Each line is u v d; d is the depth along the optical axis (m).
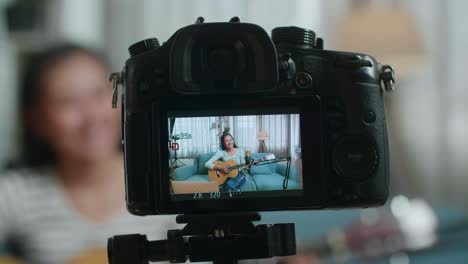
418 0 3.95
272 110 1.05
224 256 1.03
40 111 2.34
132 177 1.05
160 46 1.06
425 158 4.04
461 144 4.00
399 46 3.57
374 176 1.06
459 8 3.95
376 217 2.55
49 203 2.31
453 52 3.96
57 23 3.46
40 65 2.33
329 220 2.48
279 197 1.05
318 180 1.05
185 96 1.04
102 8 3.60
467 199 3.96
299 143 1.05
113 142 2.33
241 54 1.03
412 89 4.03
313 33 1.10
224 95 1.05
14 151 3.11
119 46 3.62
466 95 3.97
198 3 3.64
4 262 2.23
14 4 3.38
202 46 1.03
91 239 2.28
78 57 2.32
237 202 1.05
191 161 1.05
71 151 2.31
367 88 1.07
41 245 2.28
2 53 3.37
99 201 2.31
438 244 2.57
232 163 1.05
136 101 1.05
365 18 3.59
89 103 2.32
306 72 1.06
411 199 3.75
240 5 3.67
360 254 2.41
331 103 1.06
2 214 2.29
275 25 3.70
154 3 3.64
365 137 1.06
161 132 1.04
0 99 3.34
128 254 1.02
